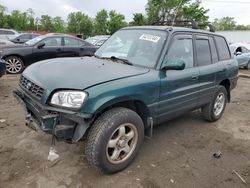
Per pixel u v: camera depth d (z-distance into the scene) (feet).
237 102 24.03
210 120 17.52
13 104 18.53
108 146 10.27
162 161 12.26
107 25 147.43
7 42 34.96
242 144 14.79
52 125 9.50
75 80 9.82
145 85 11.04
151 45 12.87
